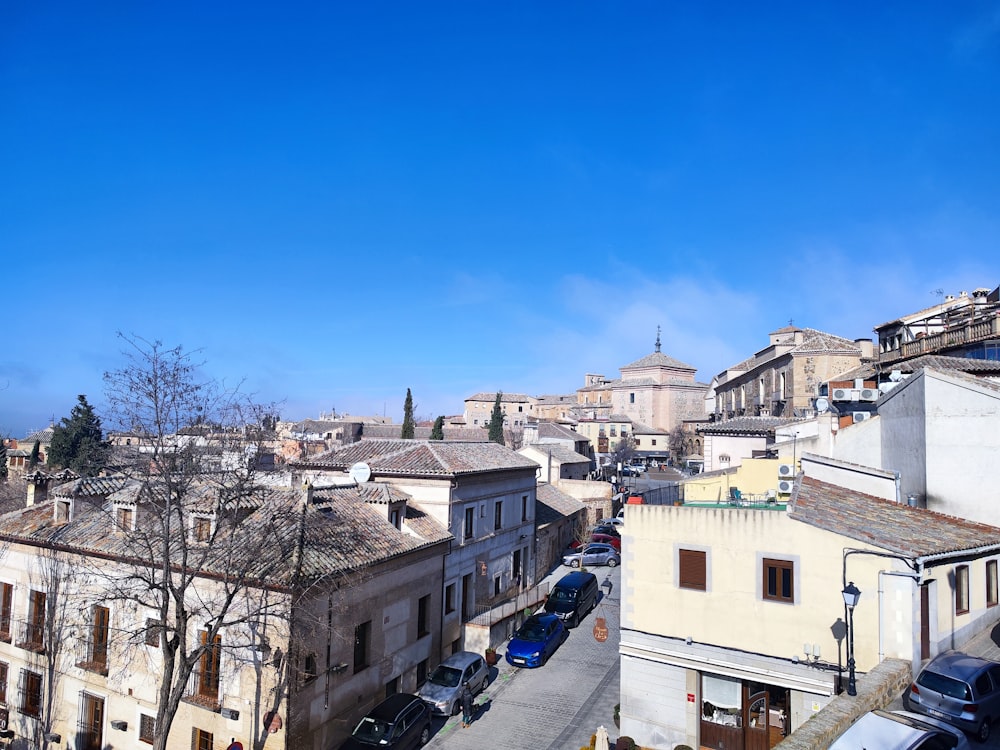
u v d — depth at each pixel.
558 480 58.25
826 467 23.42
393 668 24.41
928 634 17.28
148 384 18.83
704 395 110.94
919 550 16.80
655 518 20.02
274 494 24.55
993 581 20.55
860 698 14.59
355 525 24.47
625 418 106.12
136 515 23.23
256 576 19.64
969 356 31.00
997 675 14.92
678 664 19.30
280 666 19.34
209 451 21.08
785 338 70.81
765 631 18.22
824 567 17.59
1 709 24.88
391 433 95.19
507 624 31.48
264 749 19.20
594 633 31.03
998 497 21.20
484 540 32.88
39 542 24.59
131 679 22.02
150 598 21.75
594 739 20.73
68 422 61.06
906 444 24.00
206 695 20.58
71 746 22.91
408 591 25.52
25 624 24.94
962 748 12.18
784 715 18.06
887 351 44.38
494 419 78.06
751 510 18.86
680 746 18.94
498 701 25.36
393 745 20.27
